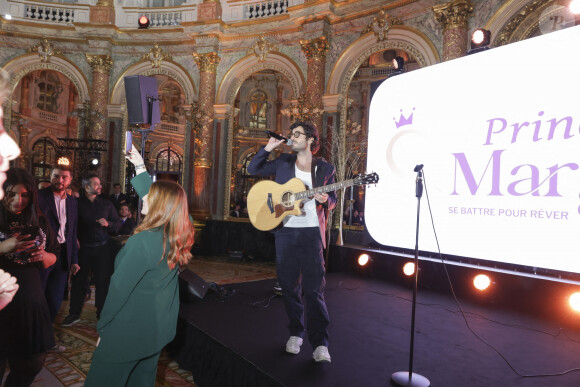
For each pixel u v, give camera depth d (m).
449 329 3.40
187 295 3.95
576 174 3.61
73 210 3.72
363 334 3.20
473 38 5.05
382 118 5.53
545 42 3.92
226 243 9.74
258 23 9.68
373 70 20.62
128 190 13.38
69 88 21.55
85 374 3.06
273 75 21.75
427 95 4.98
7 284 1.25
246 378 2.55
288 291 2.64
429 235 4.84
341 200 8.11
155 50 10.59
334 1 8.40
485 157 4.32
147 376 1.80
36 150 20.17
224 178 10.28
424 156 4.95
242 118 22.14
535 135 3.92
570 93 3.70
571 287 3.71
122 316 1.71
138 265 1.70
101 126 10.53
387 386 2.26
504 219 4.11
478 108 4.44
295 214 2.50
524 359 2.76
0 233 2.05
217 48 10.16
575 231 3.60
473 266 4.48
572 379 2.44
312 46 8.78
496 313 3.93
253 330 3.18
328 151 8.61
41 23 10.60
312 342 2.58
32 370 2.15
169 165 24.09
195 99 10.36
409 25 7.68
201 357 3.09
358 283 5.16
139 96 3.63
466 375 2.47
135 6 11.02
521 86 4.08
